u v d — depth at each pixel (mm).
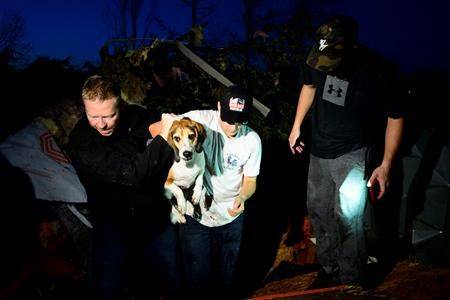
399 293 2340
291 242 3717
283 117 4406
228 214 2557
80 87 3373
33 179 2508
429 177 2570
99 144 2182
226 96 2178
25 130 2711
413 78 2916
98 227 2328
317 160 2449
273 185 4223
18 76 3338
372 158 2371
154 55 3893
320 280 2721
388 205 2682
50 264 2539
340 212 2355
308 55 2297
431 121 2740
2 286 2365
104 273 2248
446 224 2533
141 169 2148
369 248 2836
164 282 2574
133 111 2389
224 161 2387
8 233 2422
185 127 2258
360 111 2230
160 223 2451
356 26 2164
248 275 3467
